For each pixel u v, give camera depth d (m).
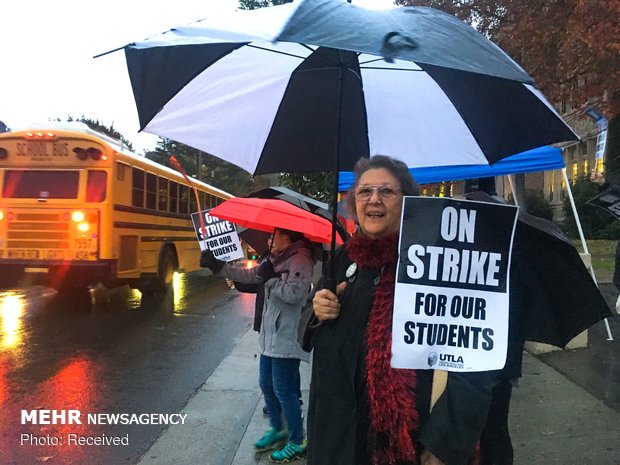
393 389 1.90
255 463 4.02
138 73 2.95
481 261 1.90
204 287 14.51
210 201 16.95
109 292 13.16
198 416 4.98
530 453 3.82
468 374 1.85
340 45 1.73
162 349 7.48
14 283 10.97
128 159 10.81
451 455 1.79
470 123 2.96
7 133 10.08
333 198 2.51
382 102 3.22
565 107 16.03
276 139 3.48
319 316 2.09
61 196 10.05
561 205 22.05
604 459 3.71
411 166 3.34
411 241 1.90
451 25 2.06
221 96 3.30
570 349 6.32
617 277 4.79
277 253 4.07
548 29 9.86
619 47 8.30
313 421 2.12
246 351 7.29
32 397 5.51
